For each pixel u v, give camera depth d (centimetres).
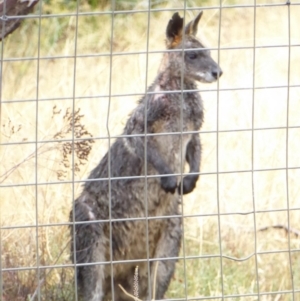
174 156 2480
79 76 3381
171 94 2450
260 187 2788
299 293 2277
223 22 3700
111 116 3077
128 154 2431
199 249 2506
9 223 2484
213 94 3256
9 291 2250
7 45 3466
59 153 2633
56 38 3509
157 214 2442
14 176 2619
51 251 2422
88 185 2430
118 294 2441
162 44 3559
